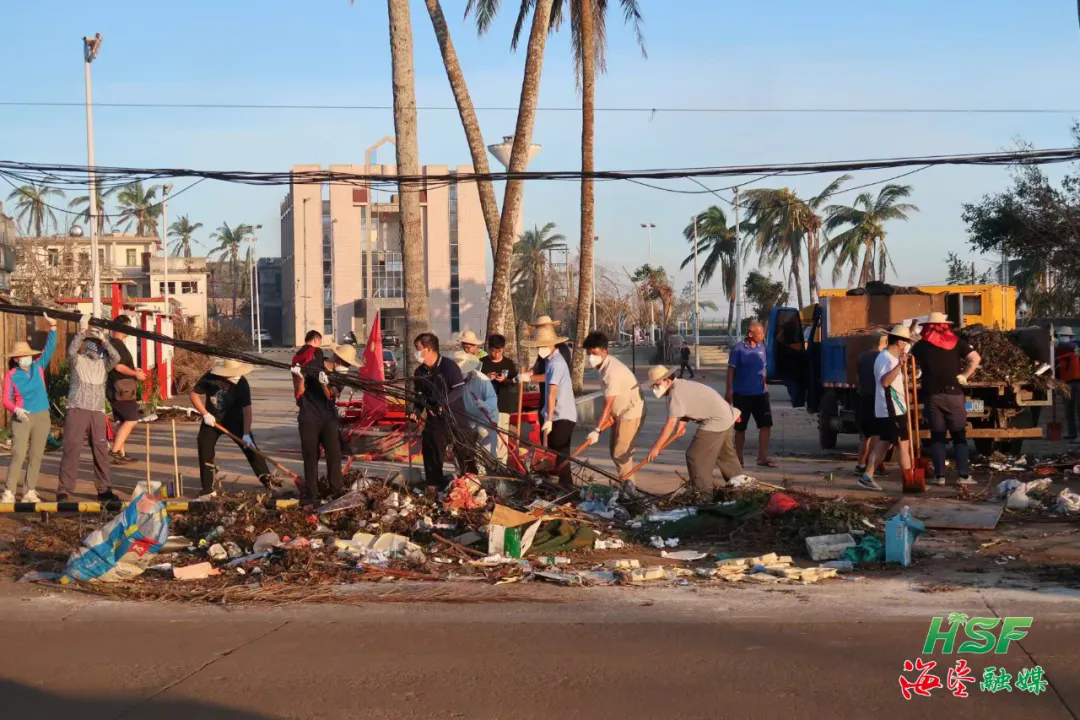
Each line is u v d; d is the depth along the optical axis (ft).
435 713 16.94
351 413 54.13
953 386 40.34
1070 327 79.46
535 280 260.42
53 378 68.85
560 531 30.86
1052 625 21.34
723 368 185.88
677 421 34.94
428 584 26.21
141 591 25.58
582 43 92.43
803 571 26.32
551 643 20.83
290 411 91.66
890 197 186.09
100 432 37.86
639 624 22.17
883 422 38.83
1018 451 47.85
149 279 234.38
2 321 61.36
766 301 227.40
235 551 29.37
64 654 20.63
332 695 17.92
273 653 20.49
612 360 36.78
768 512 31.73
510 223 65.31
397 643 21.04
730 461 36.04
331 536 30.37
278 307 353.72
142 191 310.24
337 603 24.54
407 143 49.62
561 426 37.81
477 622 22.62
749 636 21.02
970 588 24.79
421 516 32.22
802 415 81.20
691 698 17.40
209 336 152.35
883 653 19.70
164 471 47.70
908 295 55.36
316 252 278.26
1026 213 94.79
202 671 19.39
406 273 50.21
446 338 277.44
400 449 49.96
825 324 55.01
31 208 187.73
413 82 49.80
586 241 94.27
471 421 38.32
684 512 32.30
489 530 29.25
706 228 227.40
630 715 16.67
